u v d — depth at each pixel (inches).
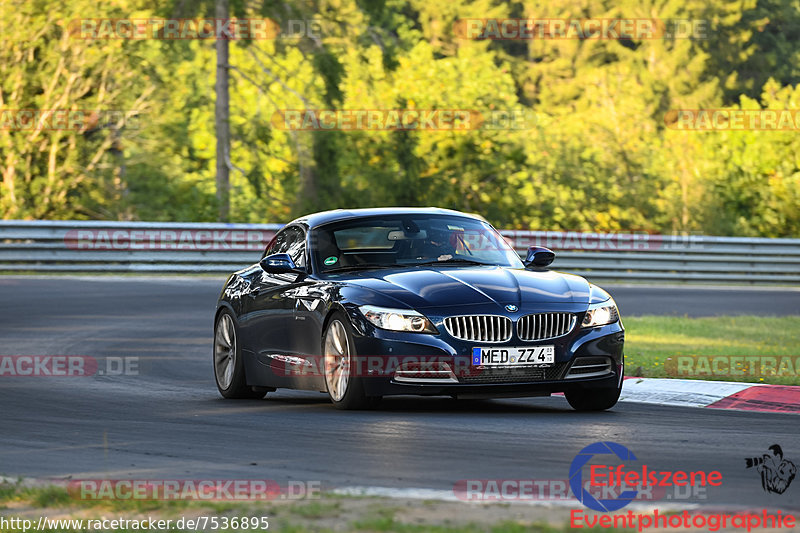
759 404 1227.2
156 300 2598.4
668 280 3786.9
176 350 1851.6
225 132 4089.6
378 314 1117.7
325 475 789.2
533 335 1112.2
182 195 4315.9
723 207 5113.2
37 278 2955.2
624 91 5846.5
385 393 1119.0
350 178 4461.1
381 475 786.2
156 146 4384.8
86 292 2699.3
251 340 1330.0
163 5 4030.5
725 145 5251.0
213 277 3159.5
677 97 7696.9
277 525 609.9
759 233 5098.4
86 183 4234.7
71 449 930.1
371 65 4685.0
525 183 4753.9
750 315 2716.5
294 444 936.9
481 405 1242.0
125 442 964.0
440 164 4608.8
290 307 1251.8
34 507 677.3
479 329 1099.9
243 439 971.3
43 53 4185.5
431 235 1275.8
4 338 1941.4
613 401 1171.9
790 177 5108.3
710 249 3841.0
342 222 1294.3
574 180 4837.6
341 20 4207.7
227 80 4101.9
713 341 2018.9
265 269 1269.7
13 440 983.6
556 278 1199.6
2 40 4069.9
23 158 4160.9
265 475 792.9
